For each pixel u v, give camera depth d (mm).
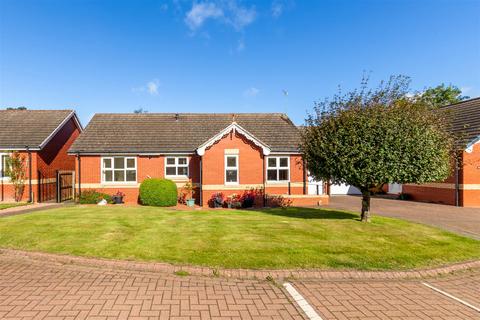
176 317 4543
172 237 8508
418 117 9555
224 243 7984
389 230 9727
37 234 8633
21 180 19344
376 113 9625
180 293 5398
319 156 10398
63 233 8766
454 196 19125
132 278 6035
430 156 9336
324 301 5250
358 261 7039
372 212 15930
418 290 5895
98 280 5906
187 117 24125
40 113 23469
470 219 13750
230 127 18594
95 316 4504
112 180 19891
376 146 9398
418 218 13969
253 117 24203
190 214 12633
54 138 22094
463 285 6285
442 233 9883
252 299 5242
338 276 6371
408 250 7898
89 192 18703
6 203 17875
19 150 19359
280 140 20797
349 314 4809
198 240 8234
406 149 9242
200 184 19062
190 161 20281
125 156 19953
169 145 20500
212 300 5160
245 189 18703
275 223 10547
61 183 19953
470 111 21719
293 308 4953
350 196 25609
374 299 5402
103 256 7008
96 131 21484
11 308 4715
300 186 20000
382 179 9531
